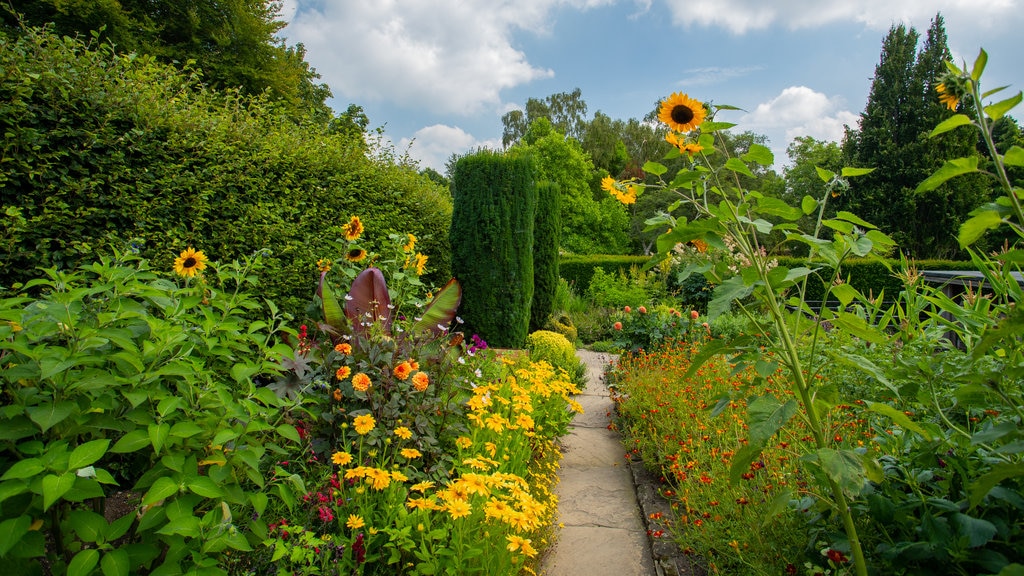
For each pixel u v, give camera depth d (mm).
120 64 4164
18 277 3270
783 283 1492
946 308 1957
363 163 6223
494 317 7078
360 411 2477
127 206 3783
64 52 3723
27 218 3361
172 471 1457
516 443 2846
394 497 1978
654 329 6949
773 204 1482
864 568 1370
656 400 3844
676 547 2520
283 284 4605
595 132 34625
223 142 4512
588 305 11766
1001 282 1831
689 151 1681
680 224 1505
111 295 1675
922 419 1854
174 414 1515
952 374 1698
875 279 12719
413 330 3238
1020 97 1089
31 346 1463
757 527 1972
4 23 8500
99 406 1359
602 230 28766
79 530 1237
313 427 2580
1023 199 1127
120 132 3852
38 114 3412
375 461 2367
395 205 6684
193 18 11750
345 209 5637
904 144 20766
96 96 3684
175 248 4031
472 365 3406
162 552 1557
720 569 2131
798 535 1862
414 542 1822
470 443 2492
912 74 21250
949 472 1483
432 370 2898
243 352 2117
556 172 28016
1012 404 1260
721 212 1534
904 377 1739
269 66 13289
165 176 4012
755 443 1314
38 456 1325
